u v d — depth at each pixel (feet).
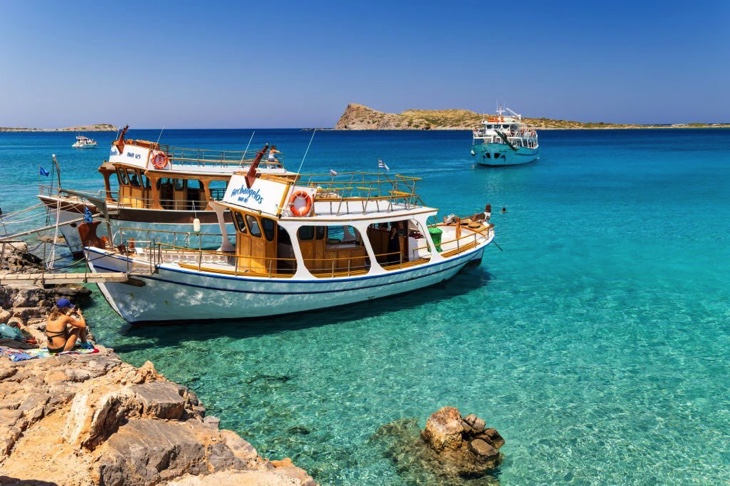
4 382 37.35
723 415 43.32
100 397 31.96
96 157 329.93
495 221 126.11
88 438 29.17
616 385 48.01
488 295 71.87
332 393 46.44
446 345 56.18
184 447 31.01
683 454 38.52
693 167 265.95
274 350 54.54
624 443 39.73
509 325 61.62
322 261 63.21
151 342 55.77
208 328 59.26
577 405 44.75
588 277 80.23
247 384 47.75
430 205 149.79
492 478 35.91
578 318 63.77
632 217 129.59
